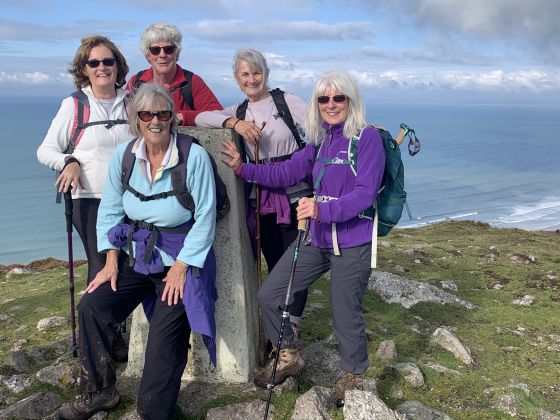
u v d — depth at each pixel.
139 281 4.74
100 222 4.71
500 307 8.72
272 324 5.01
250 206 5.76
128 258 4.69
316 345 6.23
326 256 4.89
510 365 6.53
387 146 4.64
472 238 15.23
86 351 4.62
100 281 4.64
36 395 5.08
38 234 123.25
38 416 4.95
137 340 5.63
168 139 4.54
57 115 5.32
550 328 7.86
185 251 4.46
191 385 5.48
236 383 5.49
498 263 11.50
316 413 4.73
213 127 5.46
